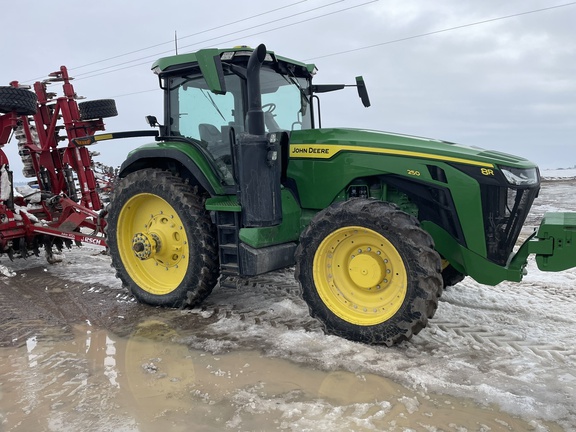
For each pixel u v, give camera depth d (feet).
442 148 12.42
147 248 15.05
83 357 11.66
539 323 12.98
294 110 16.10
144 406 9.29
